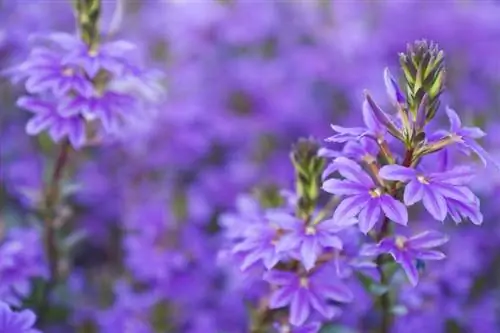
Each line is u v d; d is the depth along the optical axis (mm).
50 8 643
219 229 599
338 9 701
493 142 598
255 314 456
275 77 644
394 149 508
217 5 675
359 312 520
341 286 435
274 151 626
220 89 642
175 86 643
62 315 542
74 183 527
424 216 567
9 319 427
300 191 434
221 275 559
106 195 603
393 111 599
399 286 463
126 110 470
